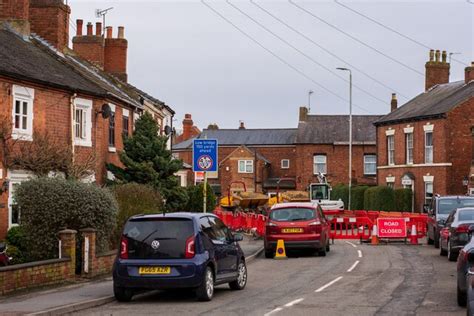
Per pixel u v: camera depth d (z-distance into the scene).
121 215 24.39
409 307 15.29
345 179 78.56
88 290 17.88
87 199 20.70
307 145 79.38
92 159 28.59
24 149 25.22
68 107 28.80
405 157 57.62
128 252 16.52
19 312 14.02
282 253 28.08
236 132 88.81
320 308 15.19
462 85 57.38
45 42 33.59
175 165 32.97
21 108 25.97
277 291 18.30
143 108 38.19
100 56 41.59
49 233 20.50
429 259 26.78
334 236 38.94
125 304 16.33
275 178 85.75
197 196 37.00
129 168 31.53
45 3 34.34
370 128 80.19
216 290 18.67
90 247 20.14
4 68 24.72
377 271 22.72
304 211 28.52
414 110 58.28
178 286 16.25
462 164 52.44
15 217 24.92
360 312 14.62
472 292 12.09
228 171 84.81
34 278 17.88
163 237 16.45
